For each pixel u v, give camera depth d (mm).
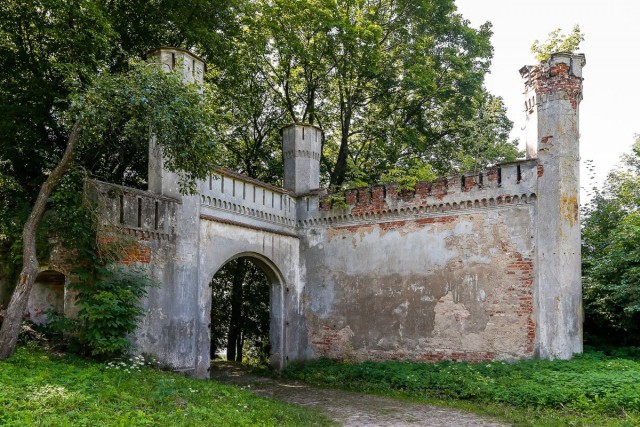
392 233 18469
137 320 12836
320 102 26938
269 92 25797
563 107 15867
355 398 14375
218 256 16609
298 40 22828
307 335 19859
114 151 16125
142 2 18156
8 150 16172
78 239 12695
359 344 18672
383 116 26797
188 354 15070
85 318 12344
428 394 14266
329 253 19734
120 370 11383
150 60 15141
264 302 25156
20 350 11617
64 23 15219
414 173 20109
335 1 23312
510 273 16031
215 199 16703
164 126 11523
